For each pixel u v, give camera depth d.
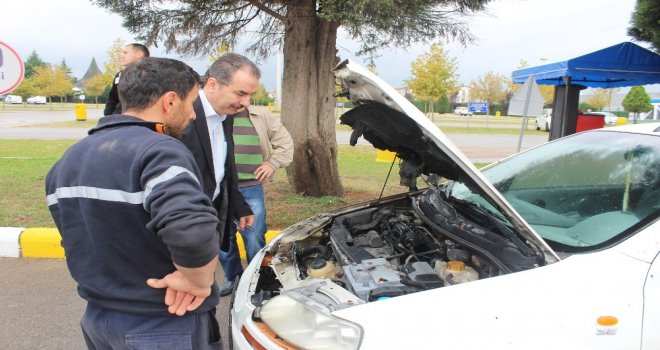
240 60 2.84
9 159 10.13
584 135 3.18
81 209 1.53
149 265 1.55
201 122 2.75
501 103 49.75
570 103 9.49
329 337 1.78
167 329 1.58
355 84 2.26
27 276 4.25
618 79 9.48
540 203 2.78
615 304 1.85
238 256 3.72
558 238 2.27
